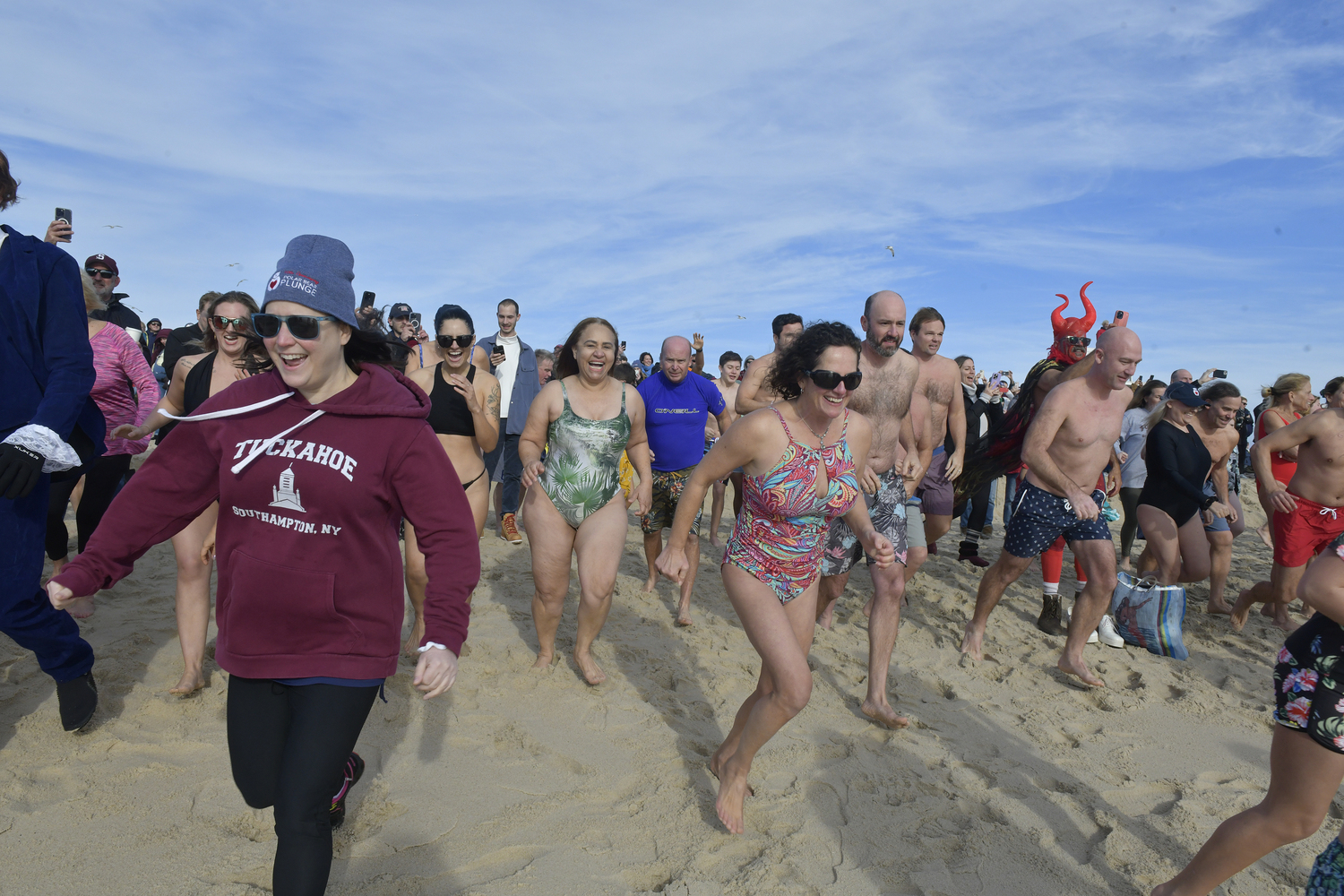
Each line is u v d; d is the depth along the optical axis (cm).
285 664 205
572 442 436
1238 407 674
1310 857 316
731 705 435
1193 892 251
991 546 949
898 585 427
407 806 311
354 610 209
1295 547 594
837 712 436
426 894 261
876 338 451
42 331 314
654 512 607
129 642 450
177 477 213
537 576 445
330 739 201
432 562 212
